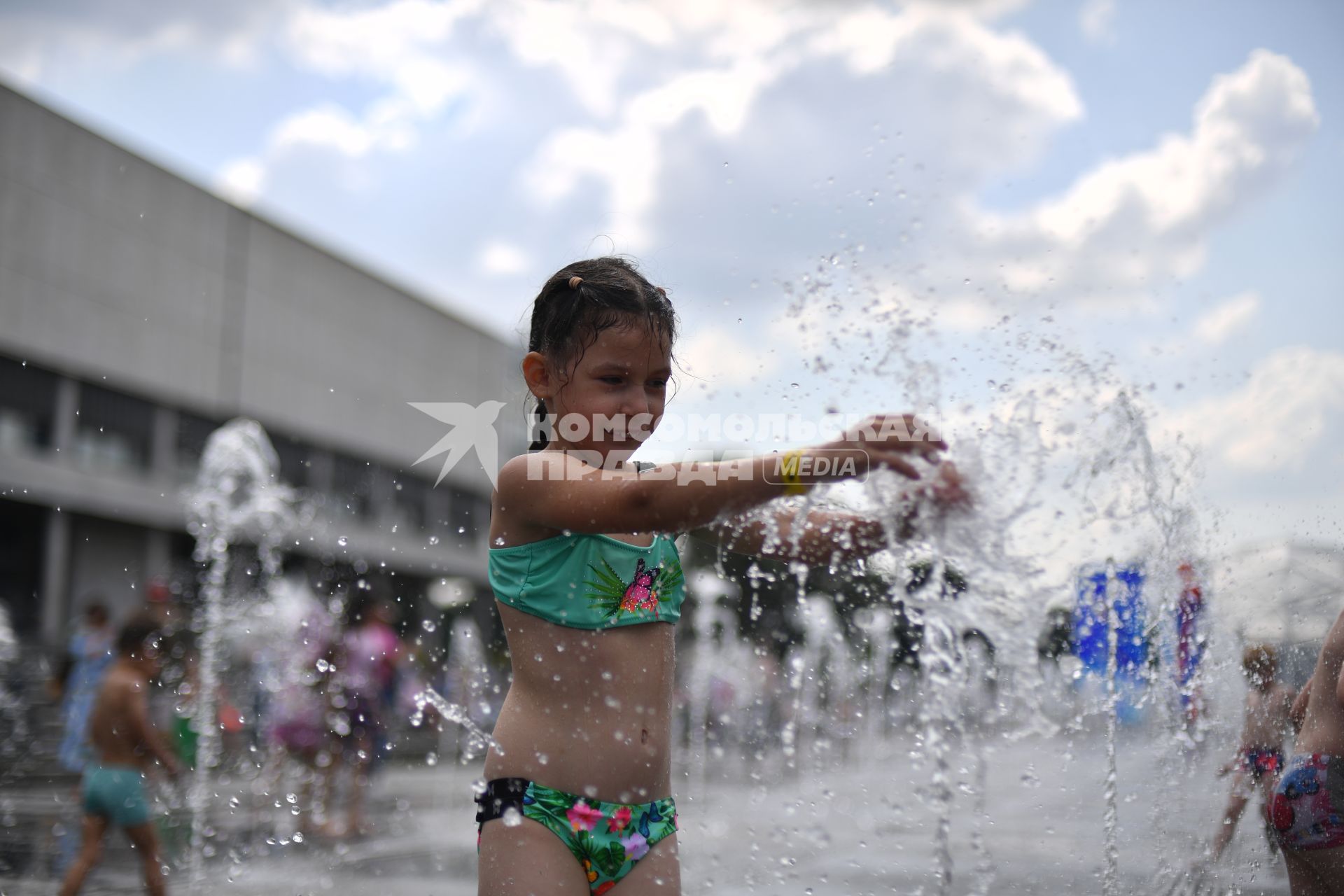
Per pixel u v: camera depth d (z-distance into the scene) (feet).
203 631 35.27
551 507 5.76
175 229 85.61
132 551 80.43
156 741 13.87
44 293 74.90
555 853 5.71
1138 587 10.01
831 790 19.38
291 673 26.78
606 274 6.38
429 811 22.38
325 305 101.71
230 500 63.21
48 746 31.32
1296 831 8.17
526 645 6.02
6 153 72.69
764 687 36.99
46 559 73.87
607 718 5.91
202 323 87.61
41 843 16.74
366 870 14.42
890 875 11.66
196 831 17.89
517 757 5.88
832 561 7.19
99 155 79.25
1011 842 12.56
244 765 27.89
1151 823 10.69
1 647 46.39
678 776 23.77
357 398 104.94
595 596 5.98
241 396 90.99
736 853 13.73
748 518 6.84
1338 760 8.08
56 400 75.61
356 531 97.86
